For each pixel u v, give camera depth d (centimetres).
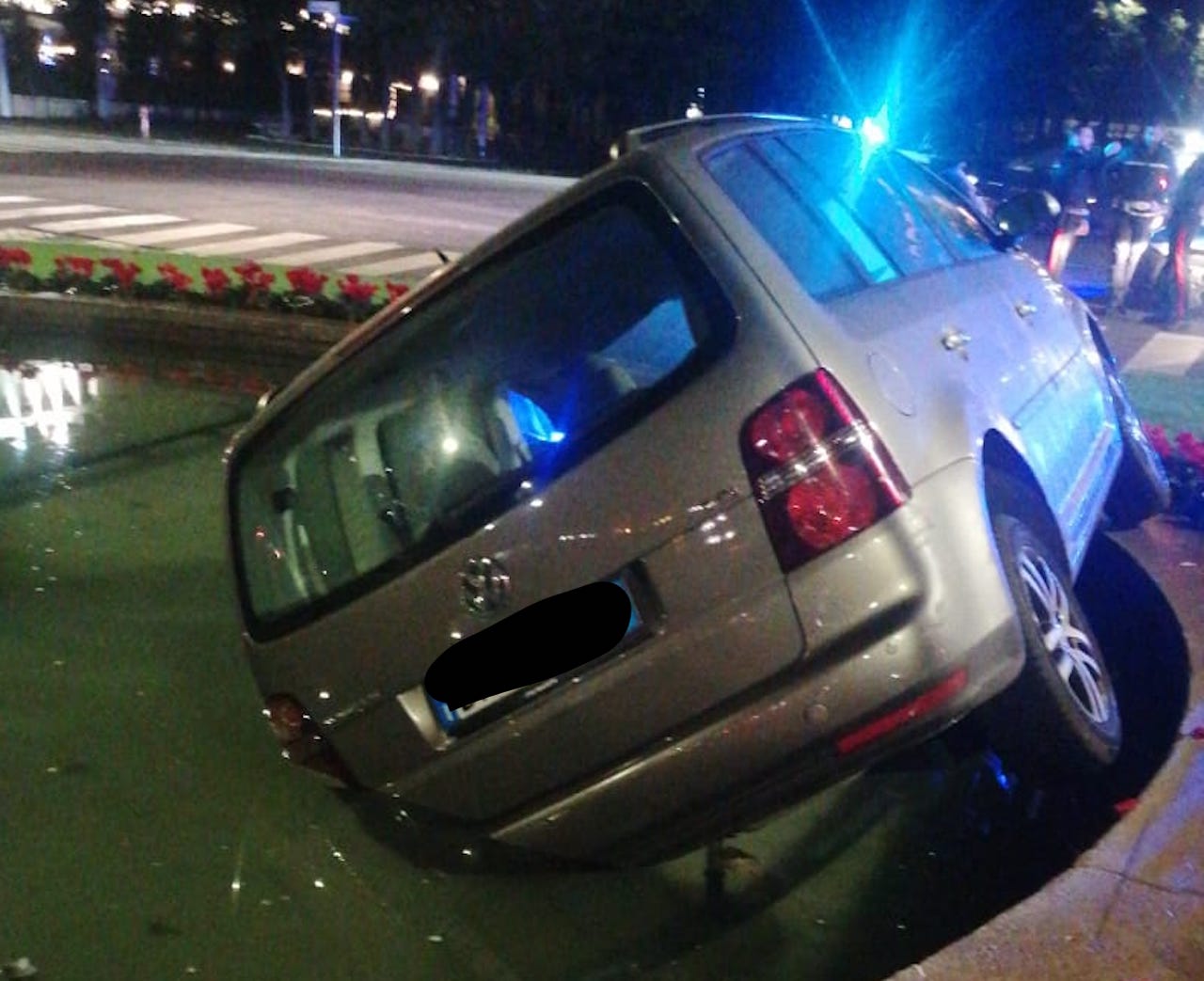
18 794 418
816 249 375
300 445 396
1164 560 518
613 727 321
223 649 532
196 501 709
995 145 3997
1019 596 346
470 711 337
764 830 393
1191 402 852
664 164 358
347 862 383
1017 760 383
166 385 967
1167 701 436
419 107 4853
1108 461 498
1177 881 302
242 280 1079
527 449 346
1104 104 4181
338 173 2858
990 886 362
